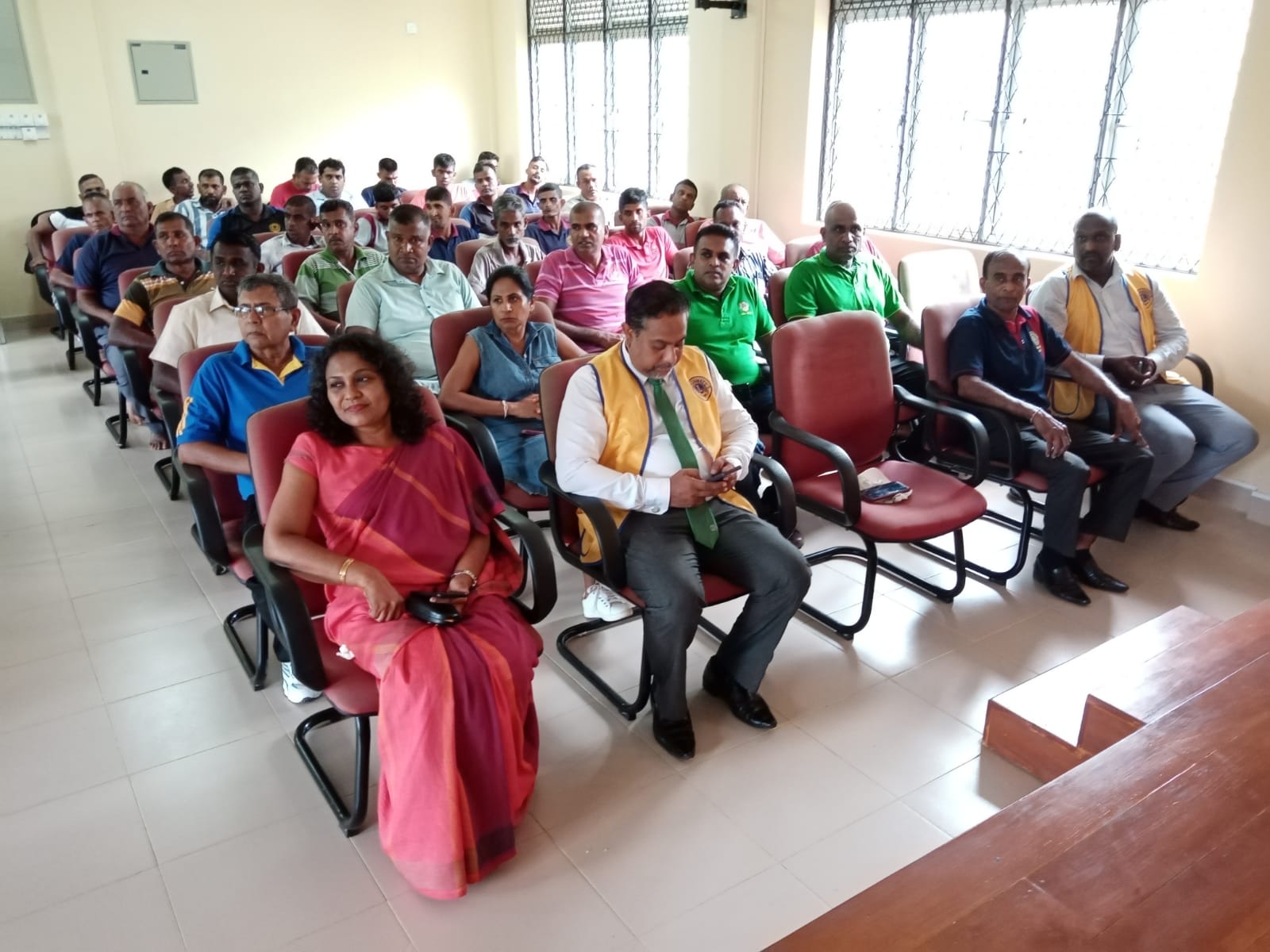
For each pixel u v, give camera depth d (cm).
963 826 189
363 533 185
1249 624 210
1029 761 204
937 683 238
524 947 161
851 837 186
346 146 742
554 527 229
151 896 171
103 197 517
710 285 314
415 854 166
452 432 203
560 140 764
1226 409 315
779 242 518
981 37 430
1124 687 191
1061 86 404
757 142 538
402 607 175
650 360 213
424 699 164
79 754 209
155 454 396
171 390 298
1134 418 286
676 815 192
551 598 189
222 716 223
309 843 185
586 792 199
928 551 308
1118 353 324
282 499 183
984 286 292
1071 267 330
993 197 441
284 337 239
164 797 196
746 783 202
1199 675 194
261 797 197
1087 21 389
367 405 182
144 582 288
